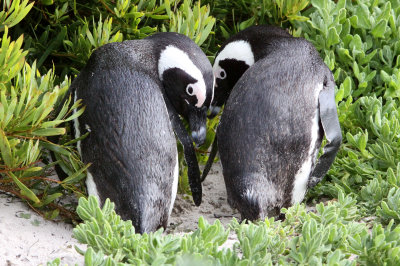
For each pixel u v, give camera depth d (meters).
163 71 13.94
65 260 10.59
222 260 9.58
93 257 9.48
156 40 14.21
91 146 12.42
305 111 13.50
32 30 17.58
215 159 17.02
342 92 16.08
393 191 13.06
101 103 12.46
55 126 13.74
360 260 10.37
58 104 13.98
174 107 14.25
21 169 12.49
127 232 10.51
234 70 16.47
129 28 16.80
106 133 12.24
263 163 13.16
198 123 14.09
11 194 13.69
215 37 19.78
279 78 13.79
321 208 11.95
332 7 18.70
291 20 18.66
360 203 13.90
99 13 17.36
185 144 14.08
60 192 14.25
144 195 12.02
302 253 10.09
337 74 16.80
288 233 11.55
